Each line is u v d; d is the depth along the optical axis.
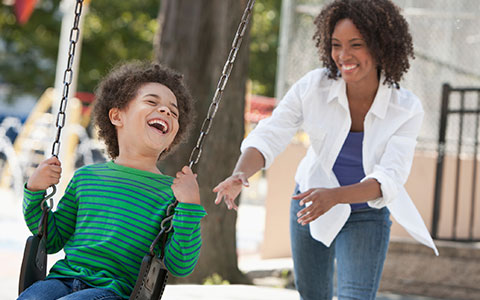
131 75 3.64
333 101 4.19
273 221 9.94
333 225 4.07
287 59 9.98
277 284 8.61
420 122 4.16
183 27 7.99
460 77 10.22
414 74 10.25
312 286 4.39
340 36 3.97
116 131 3.74
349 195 3.69
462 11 10.23
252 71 29.86
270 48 29.94
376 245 4.07
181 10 8.02
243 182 3.82
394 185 3.80
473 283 8.13
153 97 3.53
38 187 3.39
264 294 6.37
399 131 4.11
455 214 8.91
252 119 17.39
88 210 3.39
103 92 3.70
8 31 28.86
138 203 3.36
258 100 18.00
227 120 8.09
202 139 3.42
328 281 4.39
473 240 8.80
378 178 3.79
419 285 8.23
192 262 3.24
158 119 3.49
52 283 3.18
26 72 29.61
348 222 4.13
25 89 29.62
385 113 4.10
